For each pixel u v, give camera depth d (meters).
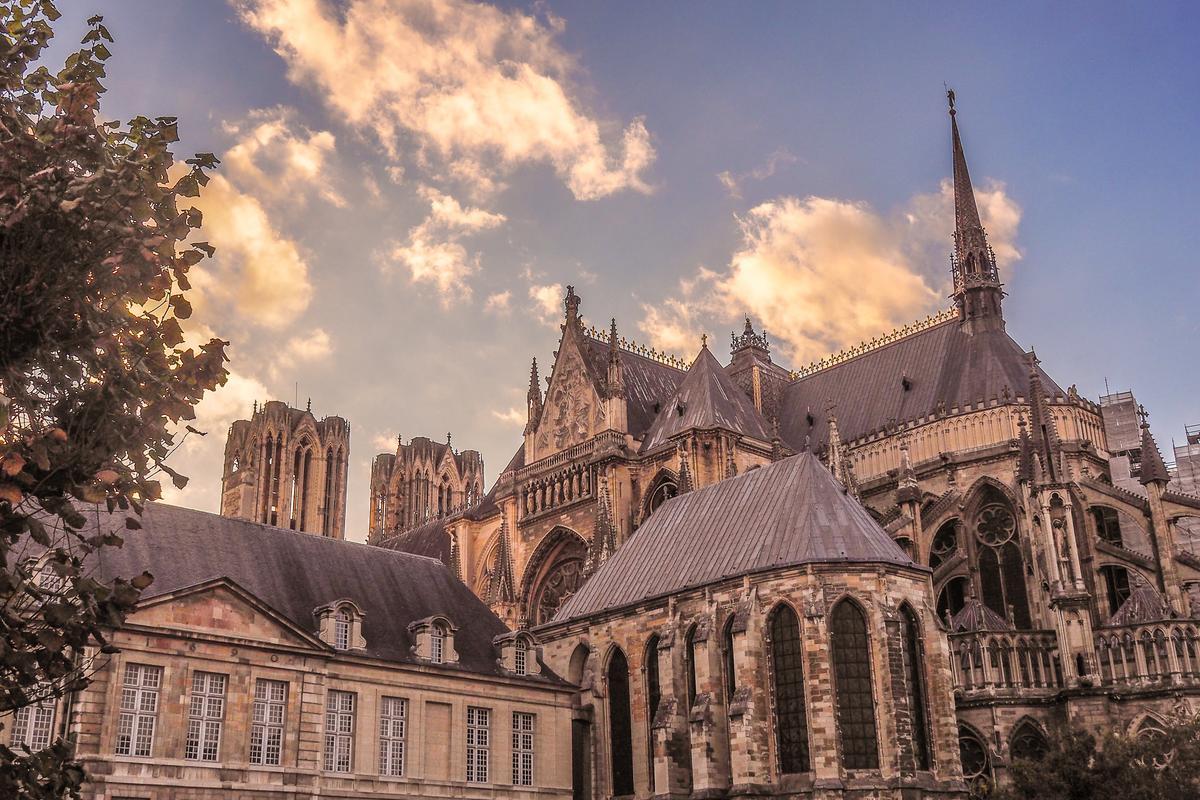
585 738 86.06
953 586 99.19
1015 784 66.50
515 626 117.50
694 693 79.88
